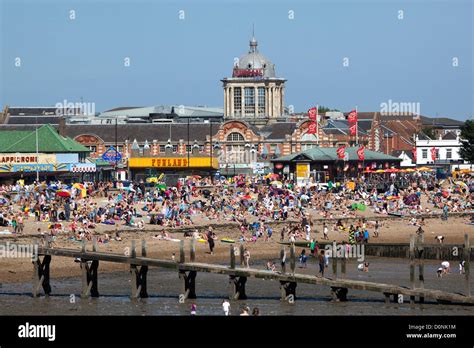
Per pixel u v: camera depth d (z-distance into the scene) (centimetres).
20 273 12069
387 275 12119
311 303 10381
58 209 15175
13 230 14012
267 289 11194
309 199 18425
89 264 11019
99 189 18712
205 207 16838
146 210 16275
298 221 16288
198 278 11944
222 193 18650
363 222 16738
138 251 13450
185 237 14625
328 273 12194
